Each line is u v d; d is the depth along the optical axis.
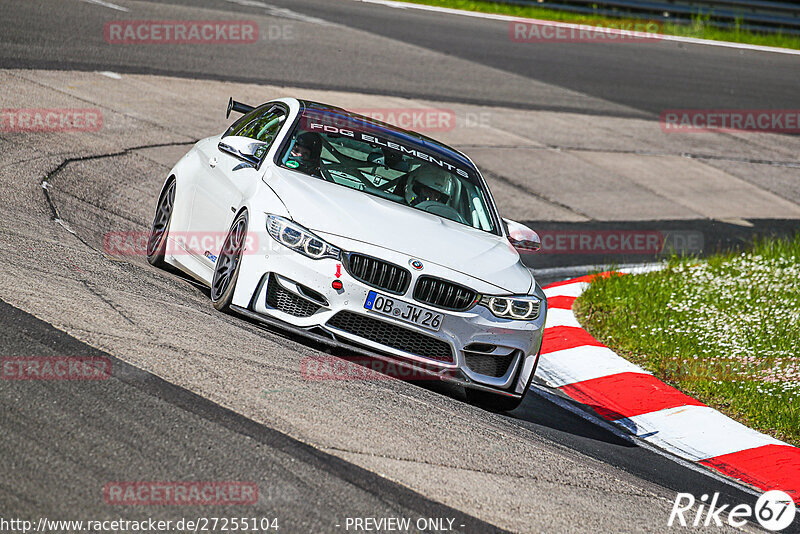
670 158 60.62
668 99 74.56
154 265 26.42
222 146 23.75
